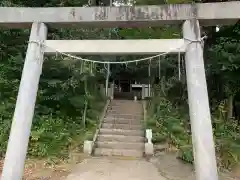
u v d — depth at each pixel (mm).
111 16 4555
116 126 10328
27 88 4363
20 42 9516
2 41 9352
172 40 4430
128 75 20938
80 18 4609
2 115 7973
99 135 9375
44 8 4715
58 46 4574
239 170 6336
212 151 3857
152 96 14078
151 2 8609
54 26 4863
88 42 4543
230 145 7109
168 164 6934
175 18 4453
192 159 6793
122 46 4477
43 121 8430
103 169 6426
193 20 4406
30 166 6422
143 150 8453
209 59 9344
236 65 7742
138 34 9875
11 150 4082
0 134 7254
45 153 7152
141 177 5848
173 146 8453
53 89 9086
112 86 17953
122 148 8680
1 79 8477
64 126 8977
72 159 7332
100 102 13148
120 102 14359
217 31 9289
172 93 12070
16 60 8625
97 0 13992
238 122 8922
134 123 10766
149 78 16000
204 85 4148
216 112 9273
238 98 9289
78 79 9758
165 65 11891
